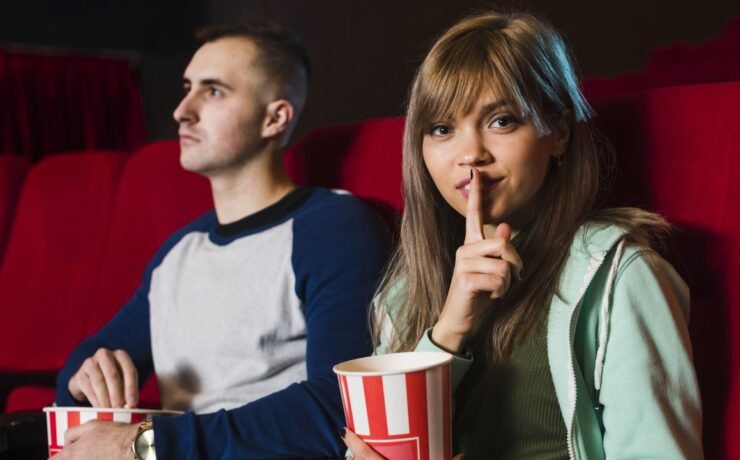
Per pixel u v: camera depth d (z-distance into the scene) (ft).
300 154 4.56
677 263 3.00
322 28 17.38
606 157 3.16
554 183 2.89
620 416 2.53
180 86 18.76
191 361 4.00
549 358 2.68
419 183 2.99
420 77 2.84
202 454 3.20
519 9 3.51
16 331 6.19
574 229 2.81
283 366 3.85
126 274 5.49
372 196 4.22
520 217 2.92
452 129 2.77
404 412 2.23
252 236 4.03
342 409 3.33
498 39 2.74
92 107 17.79
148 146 5.60
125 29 18.22
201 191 5.19
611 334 2.60
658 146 3.08
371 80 16.78
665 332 2.58
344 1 16.96
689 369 2.57
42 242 6.31
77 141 17.67
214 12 18.72
